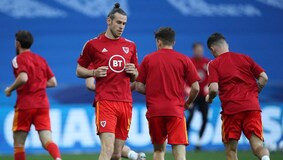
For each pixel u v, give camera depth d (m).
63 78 62.06
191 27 65.12
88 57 27.78
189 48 64.38
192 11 65.56
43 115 29.55
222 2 66.19
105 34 27.91
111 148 26.72
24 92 29.30
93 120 47.03
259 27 65.75
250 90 28.55
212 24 65.38
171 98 27.14
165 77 27.19
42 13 64.38
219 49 29.11
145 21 64.94
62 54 63.00
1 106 46.97
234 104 28.30
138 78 27.73
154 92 27.25
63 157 42.94
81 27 64.31
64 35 63.78
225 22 65.50
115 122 27.17
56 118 46.62
